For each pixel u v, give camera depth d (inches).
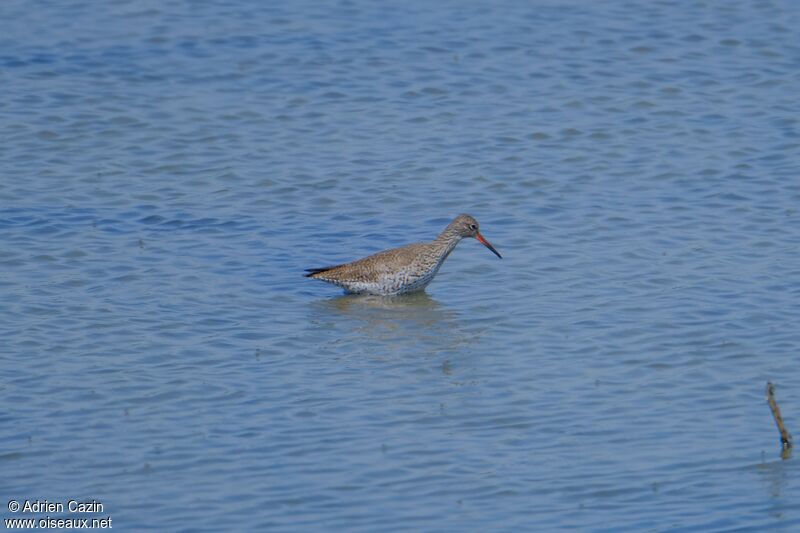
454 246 725.3
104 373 611.8
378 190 877.2
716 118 987.3
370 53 1125.7
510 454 535.8
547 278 735.7
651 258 754.8
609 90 1046.4
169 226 816.3
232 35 1167.6
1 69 1084.5
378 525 480.7
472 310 695.7
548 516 486.0
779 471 516.7
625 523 479.8
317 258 772.0
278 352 641.0
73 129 976.9
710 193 856.3
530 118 995.9
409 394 592.4
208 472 521.7
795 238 775.7
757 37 1143.0
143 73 1083.9
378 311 698.8
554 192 868.6
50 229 803.4
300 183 888.9
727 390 590.9
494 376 611.2
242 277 742.5
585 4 1236.5
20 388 593.9
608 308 687.1
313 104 1027.3
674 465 524.1
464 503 496.4
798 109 997.2
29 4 1245.1
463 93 1046.4
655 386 597.3
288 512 490.6
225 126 986.7
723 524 477.1
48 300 699.4
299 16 1216.2
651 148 937.5
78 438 549.0
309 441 547.2
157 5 1242.6
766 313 671.8
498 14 1214.9
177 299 706.2
